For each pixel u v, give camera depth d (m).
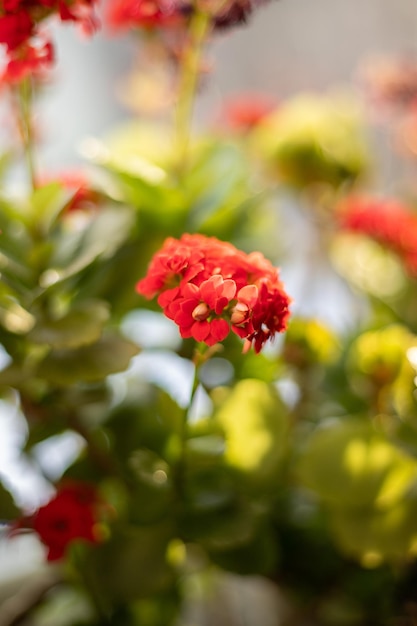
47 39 0.40
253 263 0.36
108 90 0.78
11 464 0.51
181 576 0.49
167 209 0.46
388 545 0.45
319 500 0.47
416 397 0.44
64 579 0.49
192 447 0.44
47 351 0.42
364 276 0.53
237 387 0.47
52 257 0.43
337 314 0.58
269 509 0.47
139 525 0.45
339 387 0.49
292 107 0.58
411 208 0.59
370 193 0.64
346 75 0.79
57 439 0.50
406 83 0.58
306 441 0.48
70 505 0.42
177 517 0.44
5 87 0.47
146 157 0.51
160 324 0.52
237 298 0.34
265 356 0.48
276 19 0.78
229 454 0.45
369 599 0.47
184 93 0.49
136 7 0.46
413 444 0.44
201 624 0.53
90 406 0.44
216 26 0.46
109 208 0.45
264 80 0.80
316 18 0.78
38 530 0.42
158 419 0.46
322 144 0.55
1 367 0.44
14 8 0.38
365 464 0.45
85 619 0.48
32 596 0.48
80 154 0.46
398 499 0.46
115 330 0.48
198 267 0.35
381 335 0.47
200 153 0.51
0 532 0.45
